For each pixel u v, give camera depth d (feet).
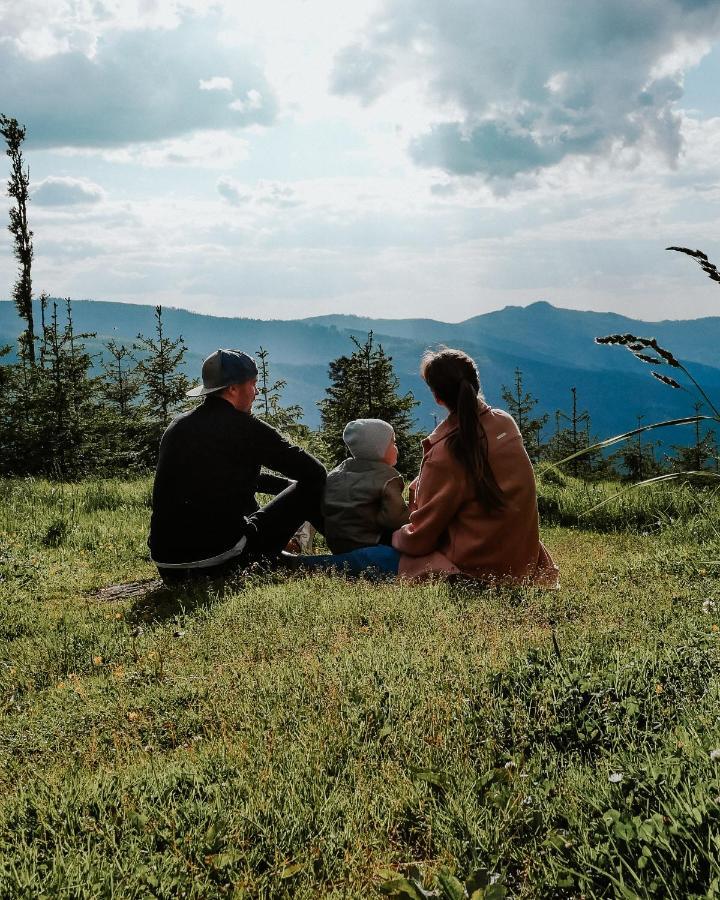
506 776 8.00
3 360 65.57
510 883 6.70
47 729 10.89
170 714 10.94
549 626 13.60
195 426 20.17
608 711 8.88
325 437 79.66
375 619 14.64
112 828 7.41
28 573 21.59
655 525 31.22
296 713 10.12
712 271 11.12
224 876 6.82
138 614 17.95
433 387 18.67
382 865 6.97
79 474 62.34
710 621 12.84
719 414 10.80
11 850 7.27
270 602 16.30
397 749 8.90
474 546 18.16
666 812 6.51
